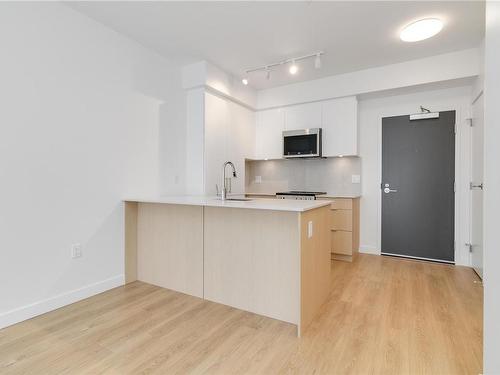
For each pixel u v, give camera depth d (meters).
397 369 1.53
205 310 2.26
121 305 2.34
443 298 2.46
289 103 4.23
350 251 3.64
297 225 2.02
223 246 2.37
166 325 2.01
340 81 3.84
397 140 3.84
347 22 2.59
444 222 3.58
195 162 3.61
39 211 2.15
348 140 3.90
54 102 2.24
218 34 2.81
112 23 2.61
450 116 3.52
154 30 2.74
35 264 2.13
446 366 1.55
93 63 2.54
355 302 2.38
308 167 4.51
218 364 1.58
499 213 0.99
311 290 2.07
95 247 2.55
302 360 1.62
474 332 1.89
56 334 1.88
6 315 1.97
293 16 2.51
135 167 2.95
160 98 3.26
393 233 3.88
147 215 2.86
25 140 2.07
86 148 2.48
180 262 2.63
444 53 3.20
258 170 5.00
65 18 2.31
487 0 1.12
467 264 3.44
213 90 3.63
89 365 1.57
